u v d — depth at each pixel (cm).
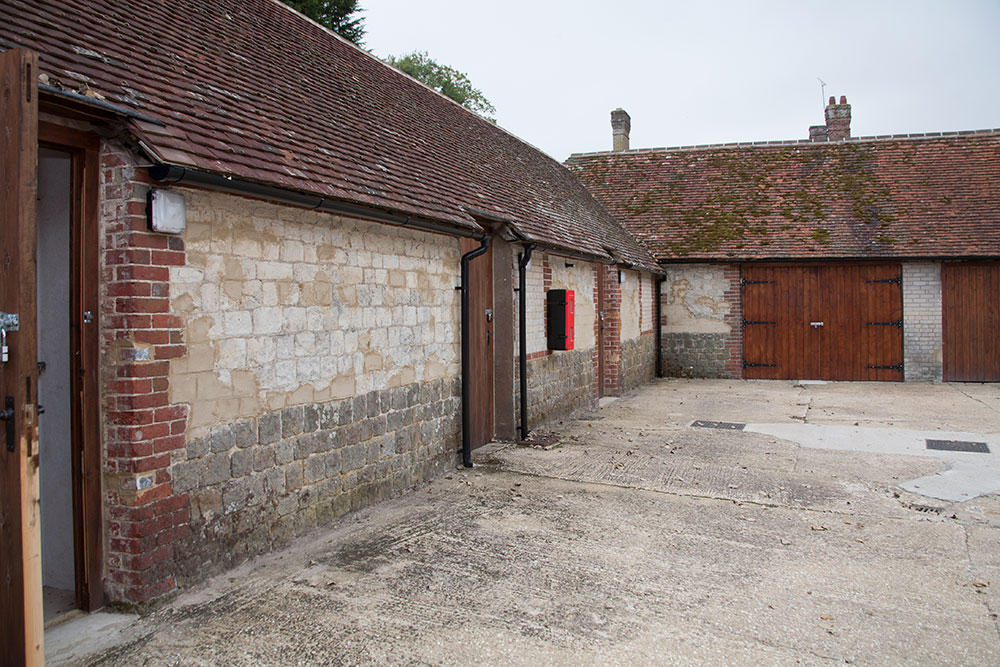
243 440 465
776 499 643
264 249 481
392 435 630
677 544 524
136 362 388
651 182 1912
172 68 496
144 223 393
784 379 1634
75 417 390
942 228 1554
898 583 456
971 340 1535
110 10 504
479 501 624
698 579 459
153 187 396
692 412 1152
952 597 434
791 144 1912
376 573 458
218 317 445
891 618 405
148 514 396
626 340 1422
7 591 286
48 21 423
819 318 1612
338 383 557
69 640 364
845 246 1567
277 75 650
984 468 757
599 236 1256
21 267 277
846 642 376
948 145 1770
